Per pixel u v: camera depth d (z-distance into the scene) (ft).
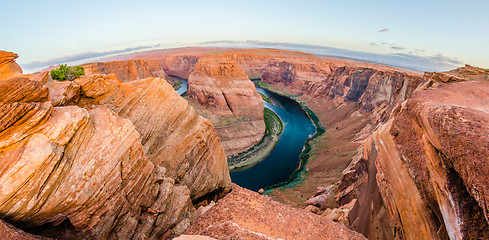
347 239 55.98
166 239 52.95
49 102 37.73
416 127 54.03
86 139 39.96
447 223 37.32
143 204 49.83
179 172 68.74
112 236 43.04
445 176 38.47
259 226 57.31
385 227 60.44
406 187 52.34
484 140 33.04
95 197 38.65
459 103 57.11
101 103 58.70
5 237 27.45
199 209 69.46
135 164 47.37
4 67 53.88
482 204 27.99
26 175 30.17
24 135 31.86
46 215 34.06
